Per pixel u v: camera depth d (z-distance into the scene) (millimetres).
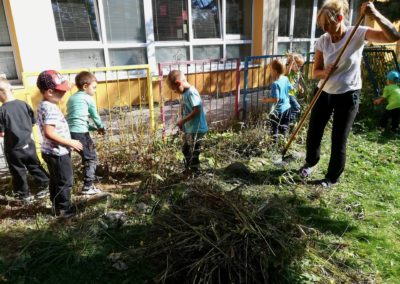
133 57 6371
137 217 3000
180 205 2854
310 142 3693
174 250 2289
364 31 3041
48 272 2375
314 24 9477
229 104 6508
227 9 7586
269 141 4742
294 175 3869
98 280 2293
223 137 4785
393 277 2318
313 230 2707
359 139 5219
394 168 4191
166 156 3857
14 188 3436
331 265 2373
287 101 4730
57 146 2879
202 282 2105
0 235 2797
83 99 3428
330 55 3242
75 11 5551
